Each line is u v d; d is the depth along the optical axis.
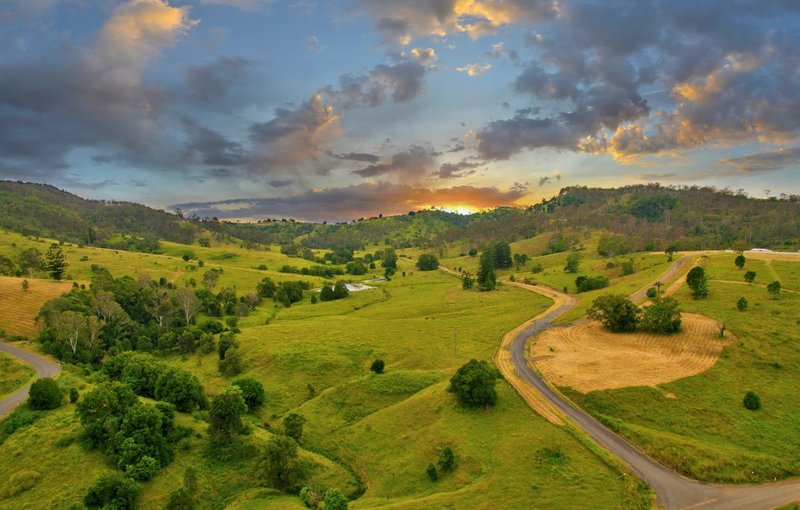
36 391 77.44
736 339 94.06
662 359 90.00
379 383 96.12
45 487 60.19
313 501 62.03
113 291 165.00
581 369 90.00
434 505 54.50
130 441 64.44
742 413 71.06
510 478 58.72
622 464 60.28
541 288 199.38
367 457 74.44
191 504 58.59
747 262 160.38
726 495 54.38
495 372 82.81
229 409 71.94
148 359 99.50
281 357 115.31
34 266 196.00
